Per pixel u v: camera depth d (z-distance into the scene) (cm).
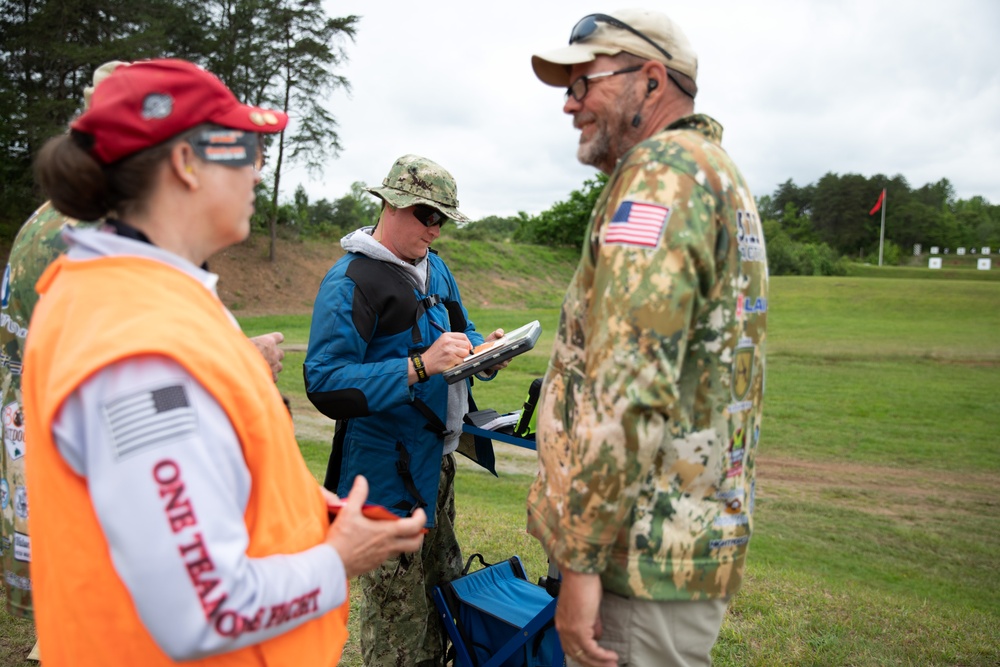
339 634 138
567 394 154
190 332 108
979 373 1391
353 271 254
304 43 3133
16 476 212
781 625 319
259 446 116
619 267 137
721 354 148
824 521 634
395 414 252
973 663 290
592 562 139
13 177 2753
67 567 109
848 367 1456
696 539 149
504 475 752
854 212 8450
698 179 141
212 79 119
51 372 106
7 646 286
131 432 100
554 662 239
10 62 2780
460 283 3453
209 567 102
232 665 114
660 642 151
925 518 644
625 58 159
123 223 119
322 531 133
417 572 259
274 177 3241
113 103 111
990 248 8250
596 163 169
